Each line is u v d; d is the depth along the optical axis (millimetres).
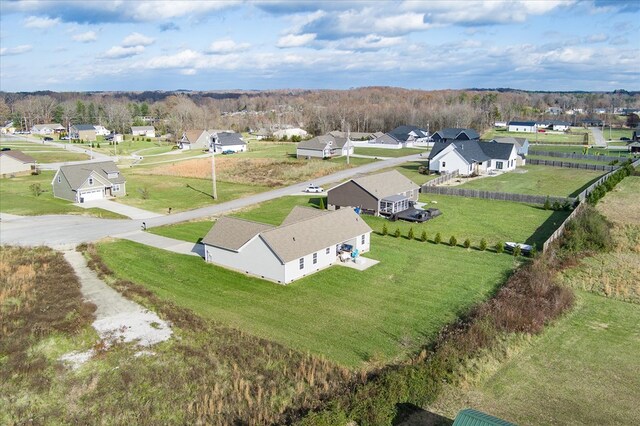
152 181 83062
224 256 40156
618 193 64312
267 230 37594
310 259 38344
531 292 33156
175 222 55344
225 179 82562
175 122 176125
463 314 30969
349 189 58469
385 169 88812
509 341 27266
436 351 25219
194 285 36375
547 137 146750
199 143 139375
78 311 31781
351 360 25812
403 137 128375
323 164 93750
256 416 21188
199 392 23297
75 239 48688
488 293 34312
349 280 37094
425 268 39562
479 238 47438
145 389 23625
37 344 27969
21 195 72625
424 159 101938
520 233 48594
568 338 28141
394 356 26188
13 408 22453
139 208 62812
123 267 40312
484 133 161625
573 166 87812
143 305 32906
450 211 57938
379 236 48844
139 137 171625
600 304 33031
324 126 164500
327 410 19906
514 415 21219
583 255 42000
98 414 21844
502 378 24031
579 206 53344
